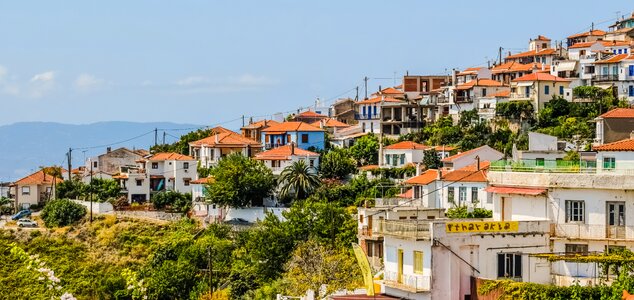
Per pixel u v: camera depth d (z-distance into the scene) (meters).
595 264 87.50
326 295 110.31
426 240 88.69
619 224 89.50
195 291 155.38
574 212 91.62
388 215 139.50
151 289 159.75
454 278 87.94
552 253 89.56
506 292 84.81
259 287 147.25
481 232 88.88
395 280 94.00
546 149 171.62
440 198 158.62
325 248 145.25
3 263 173.75
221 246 171.25
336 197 196.50
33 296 133.75
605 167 95.38
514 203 96.75
